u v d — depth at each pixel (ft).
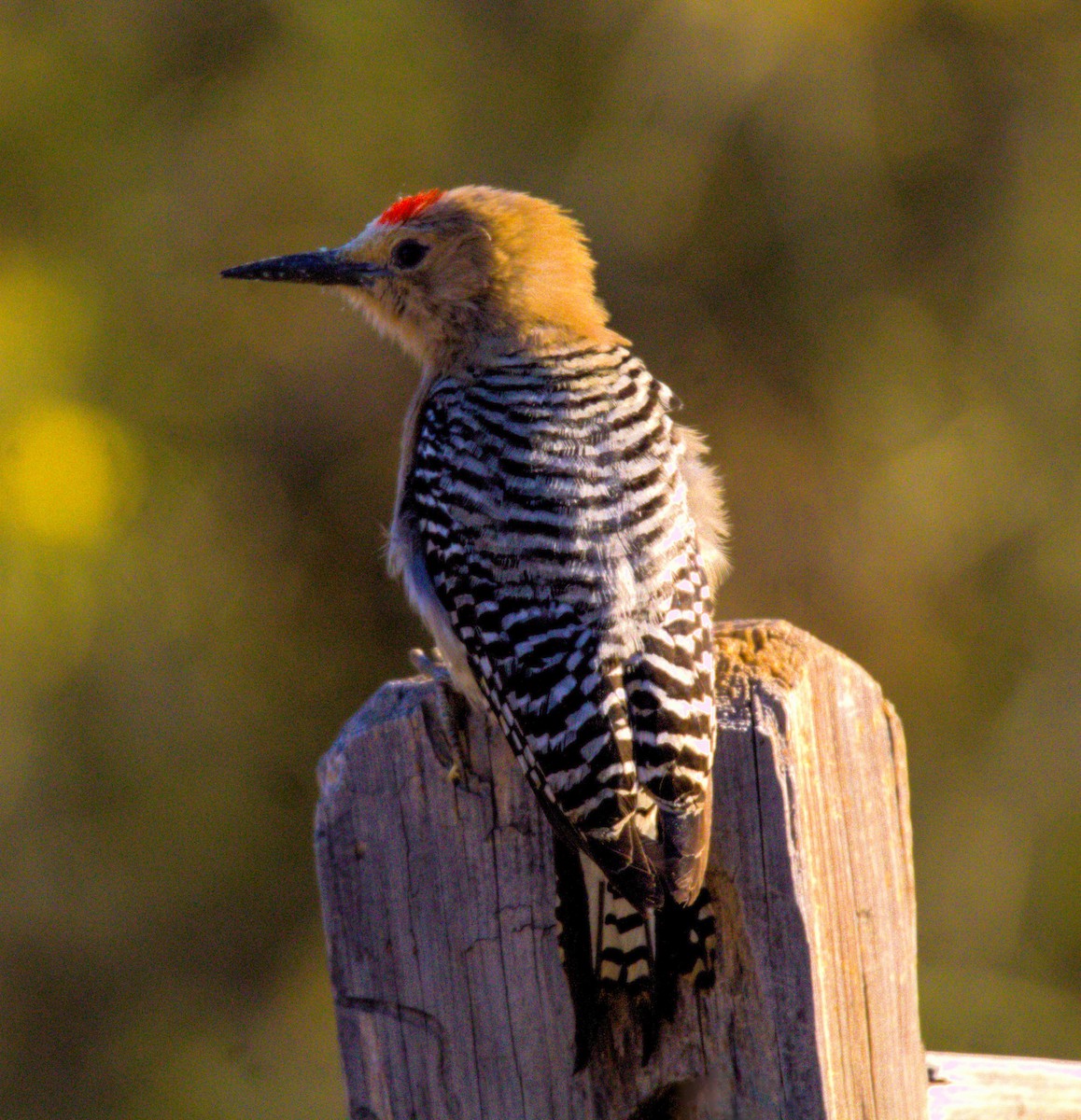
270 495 42.50
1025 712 41.65
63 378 38.99
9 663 38.65
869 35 40.91
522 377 21.45
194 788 42.39
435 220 23.71
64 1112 41.93
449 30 42.19
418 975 16.71
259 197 41.88
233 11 42.01
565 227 24.09
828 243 41.16
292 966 43.16
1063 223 41.42
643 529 18.56
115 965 42.75
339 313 42.70
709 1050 15.87
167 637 40.88
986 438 41.32
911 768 41.93
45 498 38.24
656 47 40.86
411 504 20.84
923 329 41.47
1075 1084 18.61
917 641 41.83
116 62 41.52
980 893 41.32
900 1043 16.99
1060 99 41.65
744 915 15.67
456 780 16.63
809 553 41.68
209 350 41.39
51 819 41.75
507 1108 16.53
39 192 40.57
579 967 16.26
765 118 40.78
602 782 16.49
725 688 16.26
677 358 41.42
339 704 43.01
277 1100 42.55
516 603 18.15
